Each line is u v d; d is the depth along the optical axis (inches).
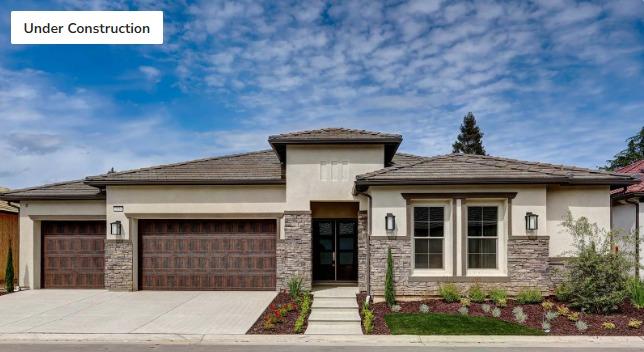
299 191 620.1
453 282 533.0
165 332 429.7
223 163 704.4
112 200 649.6
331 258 679.1
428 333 421.1
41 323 463.8
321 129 649.6
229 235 651.5
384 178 537.3
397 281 534.3
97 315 497.4
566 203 565.9
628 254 506.9
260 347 385.7
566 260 550.3
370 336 416.2
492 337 407.8
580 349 377.1
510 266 534.0
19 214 679.7
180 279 650.8
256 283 644.7
